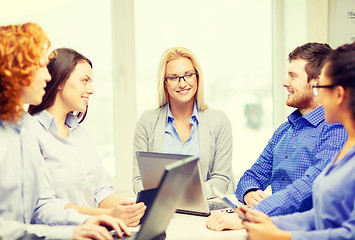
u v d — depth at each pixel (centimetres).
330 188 134
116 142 318
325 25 322
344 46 138
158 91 244
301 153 196
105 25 315
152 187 181
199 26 336
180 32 332
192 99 242
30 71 147
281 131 225
